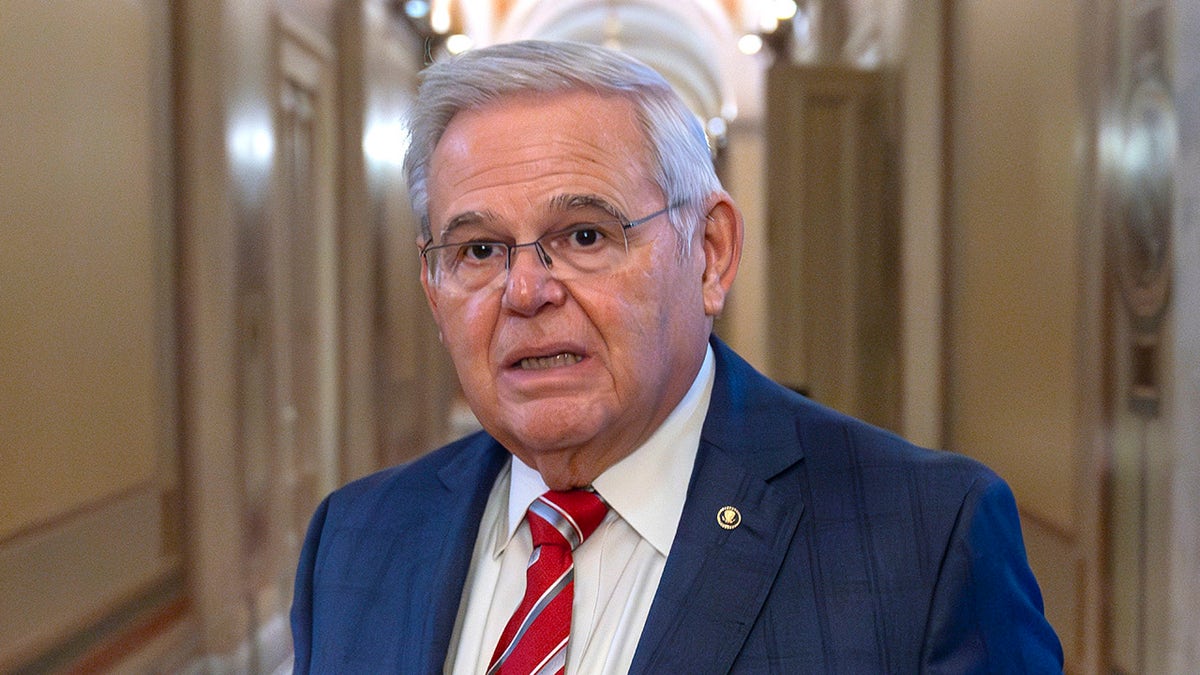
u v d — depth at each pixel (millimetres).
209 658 3609
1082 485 2742
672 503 1041
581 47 997
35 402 2549
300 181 5074
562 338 963
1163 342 2205
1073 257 2822
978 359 3838
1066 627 2877
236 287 3902
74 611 2723
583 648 999
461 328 1027
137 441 3209
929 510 953
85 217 2869
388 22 6836
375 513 1241
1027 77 3252
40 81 2607
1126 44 2428
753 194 12945
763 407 1106
